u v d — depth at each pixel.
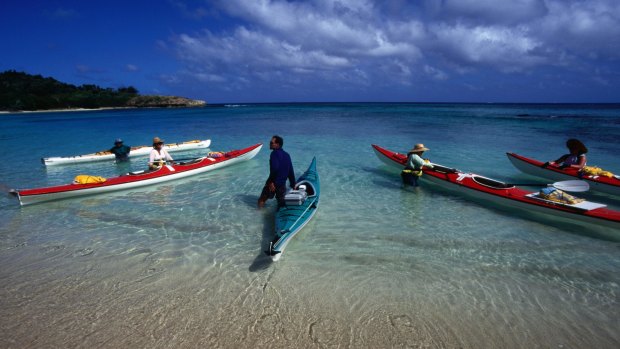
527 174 10.70
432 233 6.33
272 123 30.05
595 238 6.13
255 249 5.70
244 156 12.30
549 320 4.04
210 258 5.40
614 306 4.28
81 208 7.71
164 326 3.91
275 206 7.75
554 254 5.56
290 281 4.77
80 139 21.08
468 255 5.52
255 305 4.26
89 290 4.58
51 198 8.12
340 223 6.76
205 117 40.75
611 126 25.80
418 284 4.71
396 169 11.36
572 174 9.18
